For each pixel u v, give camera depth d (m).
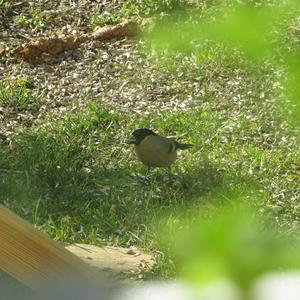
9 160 12.61
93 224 10.40
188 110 15.19
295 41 3.20
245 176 12.31
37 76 16.61
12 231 3.35
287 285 1.67
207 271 1.64
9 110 15.09
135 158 13.20
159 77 16.31
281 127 14.08
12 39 18.06
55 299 2.81
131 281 8.18
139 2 18.92
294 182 12.41
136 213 10.80
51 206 11.07
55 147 13.02
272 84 15.23
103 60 17.12
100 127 14.24
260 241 1.68
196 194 11.72
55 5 19.36
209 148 13.56
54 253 3.39
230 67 15.98
